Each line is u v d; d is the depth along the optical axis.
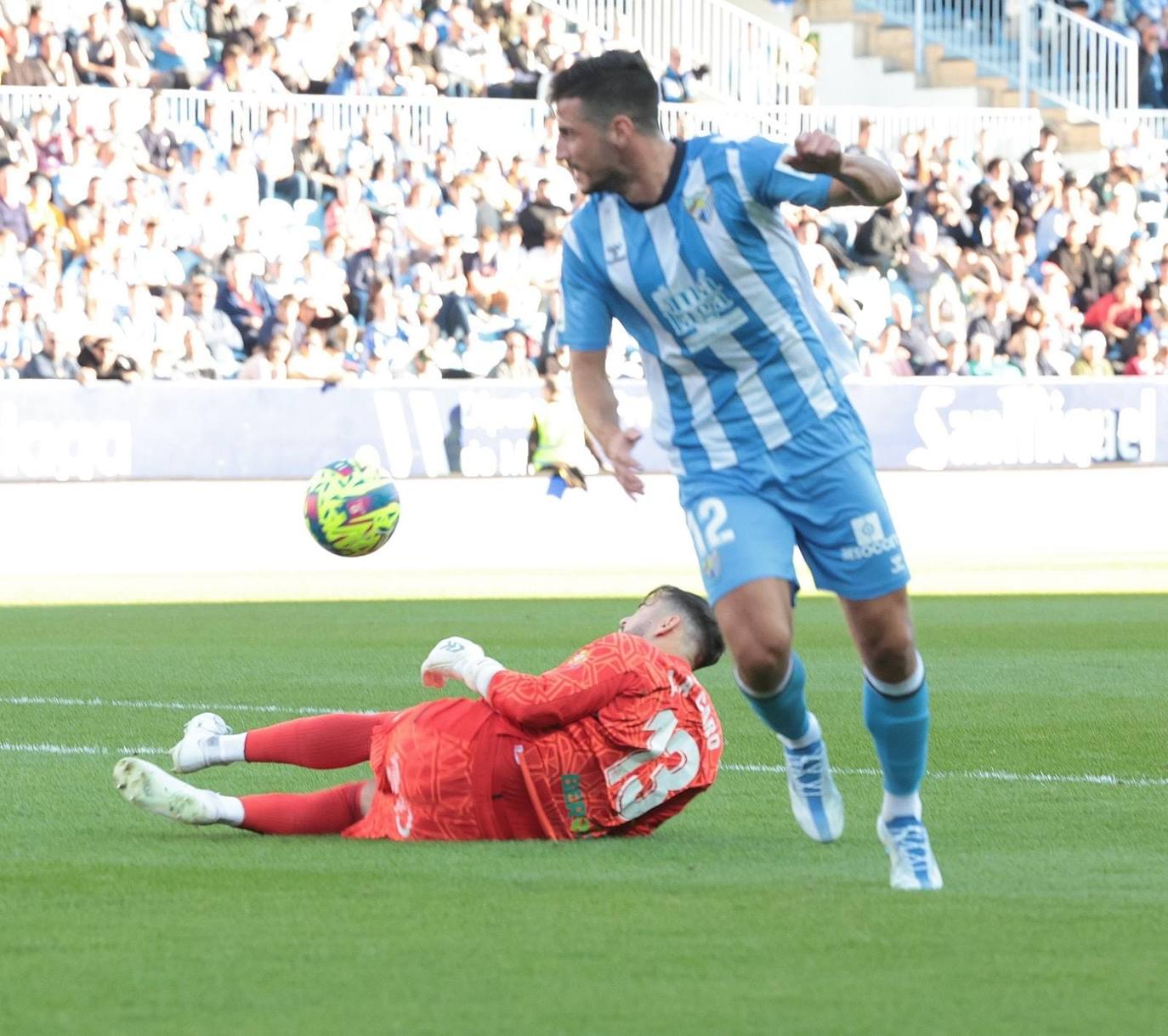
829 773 18.89
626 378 81.56
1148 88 101.19
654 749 18.48
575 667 18.34
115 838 18.86
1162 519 87.25
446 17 89.75
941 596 58.69
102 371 74.94
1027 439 85.31
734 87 92.19
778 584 16.50
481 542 79.38
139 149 80.19
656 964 13.20
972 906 15.43
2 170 76.81
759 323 16.62
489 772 18.28
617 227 16.89
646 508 81.44
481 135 85.38
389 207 83.19
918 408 83.75
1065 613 52.47
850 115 89.50
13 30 81.00
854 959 13.39
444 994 12.29
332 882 16.28
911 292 88.81
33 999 12.14
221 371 79.00
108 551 74.06
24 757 25.72
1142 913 15.16
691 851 18.25
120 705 32.09
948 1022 11.65
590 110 16.38
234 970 12.98
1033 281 90.94
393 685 35.03
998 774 24.55
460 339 83.50
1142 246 92.62
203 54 85.62
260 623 49.41
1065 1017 11.79
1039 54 99.31
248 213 81.31
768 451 16.75
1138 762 25.66
